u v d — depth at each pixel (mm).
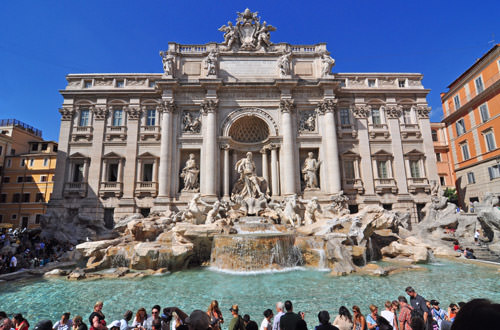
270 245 19797
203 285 15664
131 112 35062
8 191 46125
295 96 35625
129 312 8867
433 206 32094
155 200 31812
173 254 19734
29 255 22938
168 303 12742
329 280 16172
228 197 32625
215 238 21438
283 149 33844
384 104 36812
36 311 12078
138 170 33875
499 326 1574
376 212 24672
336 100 35062
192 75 35906
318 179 34562
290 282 15914
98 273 18391
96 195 32875
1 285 16031
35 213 45156
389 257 23000
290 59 36438
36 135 53594
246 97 35344
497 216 24375
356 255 19578
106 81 36469
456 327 1821
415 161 35906
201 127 34531
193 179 33125
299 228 25312
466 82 38344
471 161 37469
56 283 16375
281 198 32656
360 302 12297
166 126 33688
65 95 35406
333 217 26500
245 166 32938
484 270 18297
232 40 36531
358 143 35688
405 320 8133
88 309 12266
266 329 8273
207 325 4172
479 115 35781
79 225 30969
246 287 15055
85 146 34531
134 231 23750
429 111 36844
